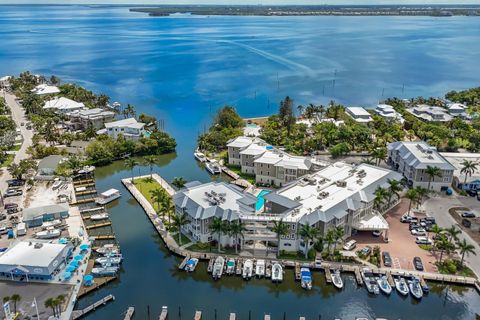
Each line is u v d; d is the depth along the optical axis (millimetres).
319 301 109688
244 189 168250
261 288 114500
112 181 182750
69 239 129500
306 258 122625
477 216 145625
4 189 170625
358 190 138250
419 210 148875
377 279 113188
